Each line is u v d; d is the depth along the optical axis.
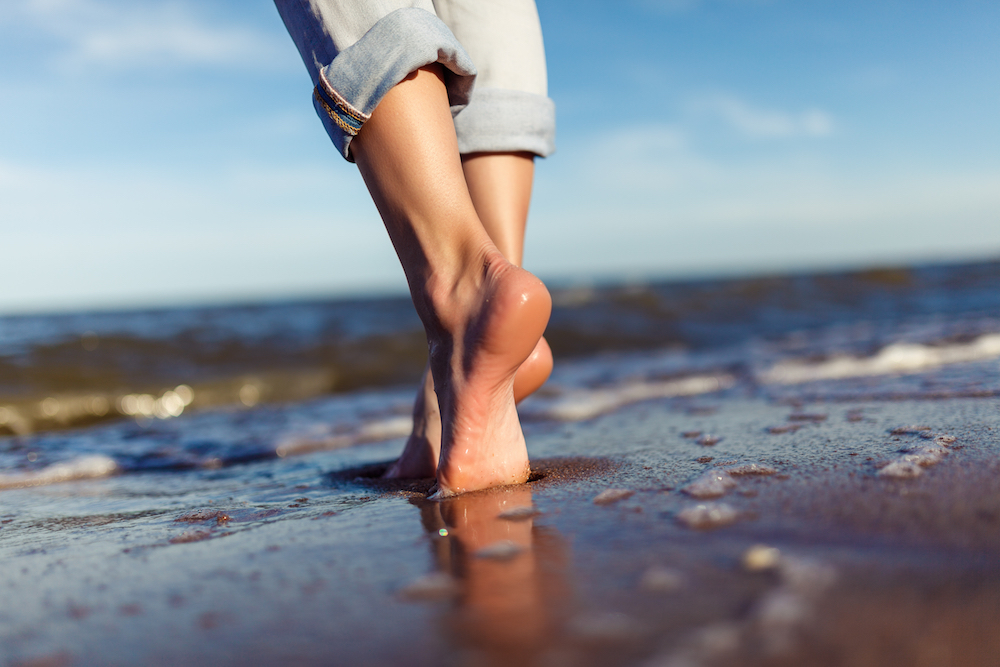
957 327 4.89
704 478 1.08
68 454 2.42
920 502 0.84
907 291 11.72
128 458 2.29
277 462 2.08
